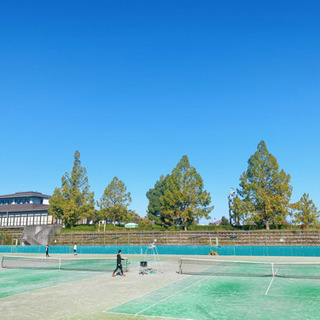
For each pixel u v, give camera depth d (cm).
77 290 1498
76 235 5731
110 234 5525
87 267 2598
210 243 4653
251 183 5209
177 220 6128
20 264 2978
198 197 5819
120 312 1059
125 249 4650
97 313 1046
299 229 4919
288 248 3934
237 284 1659
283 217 4919
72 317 996
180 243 5062
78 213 6384
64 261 3244
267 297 1308
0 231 6406
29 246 5131
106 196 6556
